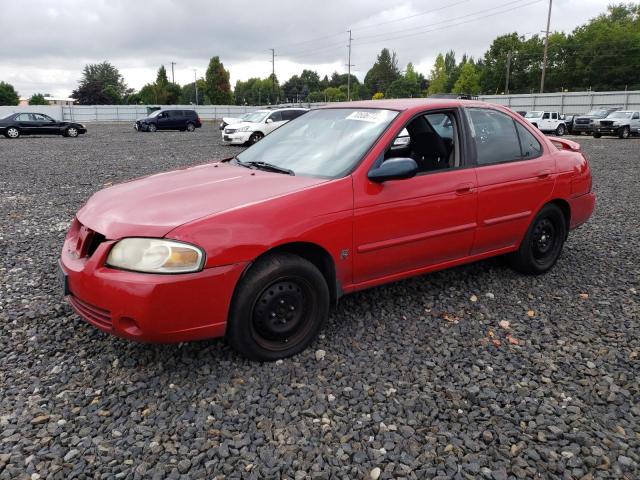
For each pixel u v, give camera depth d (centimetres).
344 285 358
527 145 471
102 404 285
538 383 312
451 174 403
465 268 509
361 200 349
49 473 234
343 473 237
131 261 288
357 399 292
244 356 324
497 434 265
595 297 447
